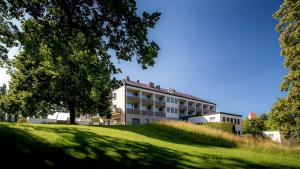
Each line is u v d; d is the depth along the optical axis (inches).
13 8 375.9
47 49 406.0
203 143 919.7
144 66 379.2
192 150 570.6
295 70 1140.5
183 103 3134.8
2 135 401.1
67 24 362.9
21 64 1348.4
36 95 1378.0
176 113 2906.0
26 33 392.5
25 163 315.9
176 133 1058.1
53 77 1258.6
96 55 388.2
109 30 357.4
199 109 3294.8
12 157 324.8
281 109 1214.9
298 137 1254.3
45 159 336.5
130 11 341.7
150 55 365.4
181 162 416.2
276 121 1248.2
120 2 327.9
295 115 1179.3
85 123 2294.5
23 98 1346.0
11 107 1434.5
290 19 1186.0
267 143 882.8
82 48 381.4
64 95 1366.9
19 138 406.9
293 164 590.9
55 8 354.6
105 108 1536.7
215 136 995.3
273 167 509.0
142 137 758.5
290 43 1182.9
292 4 1183.6
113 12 334.0
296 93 1143.6
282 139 1862.7
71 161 343.9
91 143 453.4
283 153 808.3
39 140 421.7
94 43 363.9
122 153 416.2
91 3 337.7
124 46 366.9
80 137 498.6
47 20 367.2
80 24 357.1
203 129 1066.7
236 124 2554.1
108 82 417.7
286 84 1179.9
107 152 405.1
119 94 2391.7
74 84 1273.4
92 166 338.0
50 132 504.1
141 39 357.1
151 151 468.1
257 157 605.0
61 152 370.3
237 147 890.1
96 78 410.0
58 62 423.2
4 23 416.5
